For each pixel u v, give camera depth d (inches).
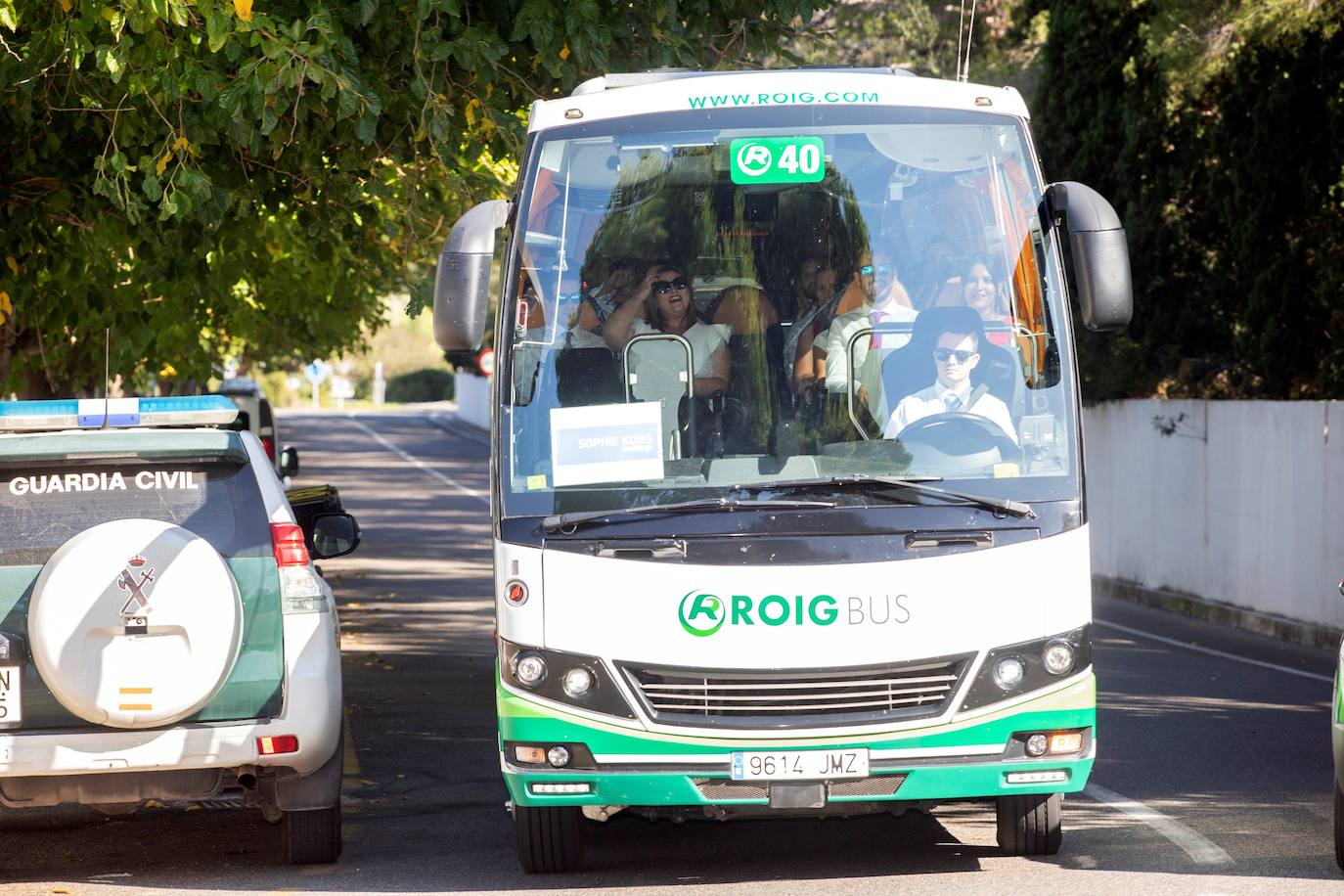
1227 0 2672.2
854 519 1107.9
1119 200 3565.5
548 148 1196.5
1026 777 1112.2
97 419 1234.6
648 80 1325.0
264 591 1183.6
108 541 1138.0
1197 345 3523.6
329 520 1409.9
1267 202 3110.2
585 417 1140.5
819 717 1099.9
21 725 1143.0
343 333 3727.9
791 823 1382.9
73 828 1422.2
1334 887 1121.4
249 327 3011.8
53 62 1663.4
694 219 1176.2
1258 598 2972.4
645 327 1153.4
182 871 1244.5
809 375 1144.8
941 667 1108.5
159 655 1138.7
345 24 1720.0
